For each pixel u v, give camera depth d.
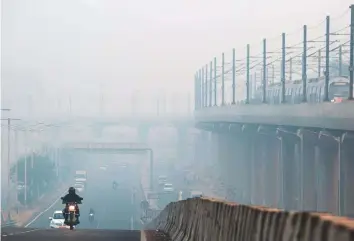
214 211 14.24
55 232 36.97
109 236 34.16
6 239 31.23
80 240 31.19
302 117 128.62
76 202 50.97
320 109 116.31
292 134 153.50
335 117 108.50
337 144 128.12
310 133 136.25
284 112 143.75
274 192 198.12
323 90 118.06
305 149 152.00
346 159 115.81
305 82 133.38
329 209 140.00
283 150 165.62
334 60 144.38
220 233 12.82
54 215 105.69
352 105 101.06
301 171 145.88
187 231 20.28
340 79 113.31
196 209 18.50
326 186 143.62
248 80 196.12
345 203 115.75
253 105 178.75
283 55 160.50
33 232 36.72
